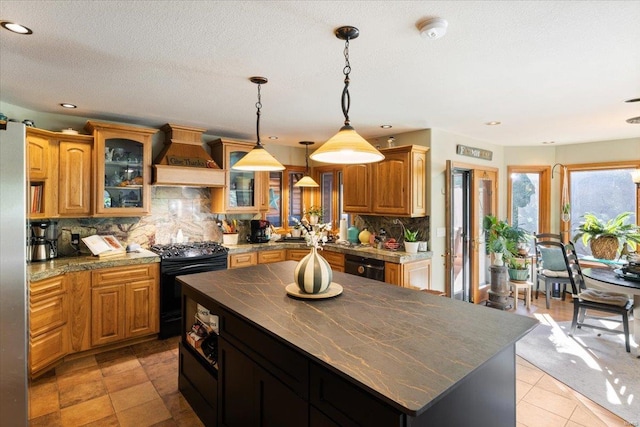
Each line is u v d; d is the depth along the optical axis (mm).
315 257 2105
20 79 2525
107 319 3270
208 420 2186
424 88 2719
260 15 1654
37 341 2768
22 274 1553
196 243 4344
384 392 1054
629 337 3613
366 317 1741
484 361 1268
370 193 4367
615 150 4785
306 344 1408
